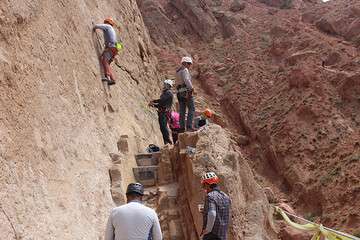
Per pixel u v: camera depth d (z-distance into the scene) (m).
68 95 8.40
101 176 8.70
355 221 20.41
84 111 9.08
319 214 22.69
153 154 10.83
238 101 31.95
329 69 30.86
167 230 9.10
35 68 7.14
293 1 42.44
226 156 9.45
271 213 10.34
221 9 42.22
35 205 5.95
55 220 6.31
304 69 30.75
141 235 4.84
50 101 7.46
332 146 25.83
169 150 10.52
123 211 4.92
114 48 11.29
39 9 7.90
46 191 6.40
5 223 5.16
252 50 36.16
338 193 22.59
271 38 36.78
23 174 5.92
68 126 7.96
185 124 12.70
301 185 24.61
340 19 35.66
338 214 21.47
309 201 23.73
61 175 7.06
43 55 7.60
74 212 7.01
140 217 4.89
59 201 6.68
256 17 40.78
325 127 27.06
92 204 7.82
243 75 33.75
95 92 10.21
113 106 11.40
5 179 5.45
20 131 6.14
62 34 8.88
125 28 17.16
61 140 7.49
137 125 12.88
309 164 25.56
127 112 12.71
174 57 35.09
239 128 31.09
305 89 29.91
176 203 9.58
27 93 6.64
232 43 37.56
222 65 35.47
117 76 13.53
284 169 26.41
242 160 10.11
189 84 12.16
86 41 10.48
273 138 28.25
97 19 12.55
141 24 21.06
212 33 38.94
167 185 10.13
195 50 37.78
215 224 6.43
